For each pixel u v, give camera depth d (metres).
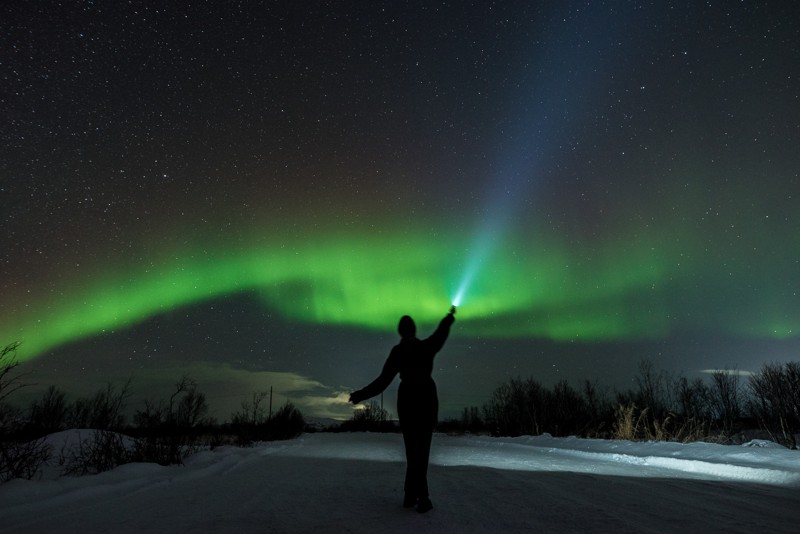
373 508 4.61
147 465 7.83
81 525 3.89
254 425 22.30
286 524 3.92
